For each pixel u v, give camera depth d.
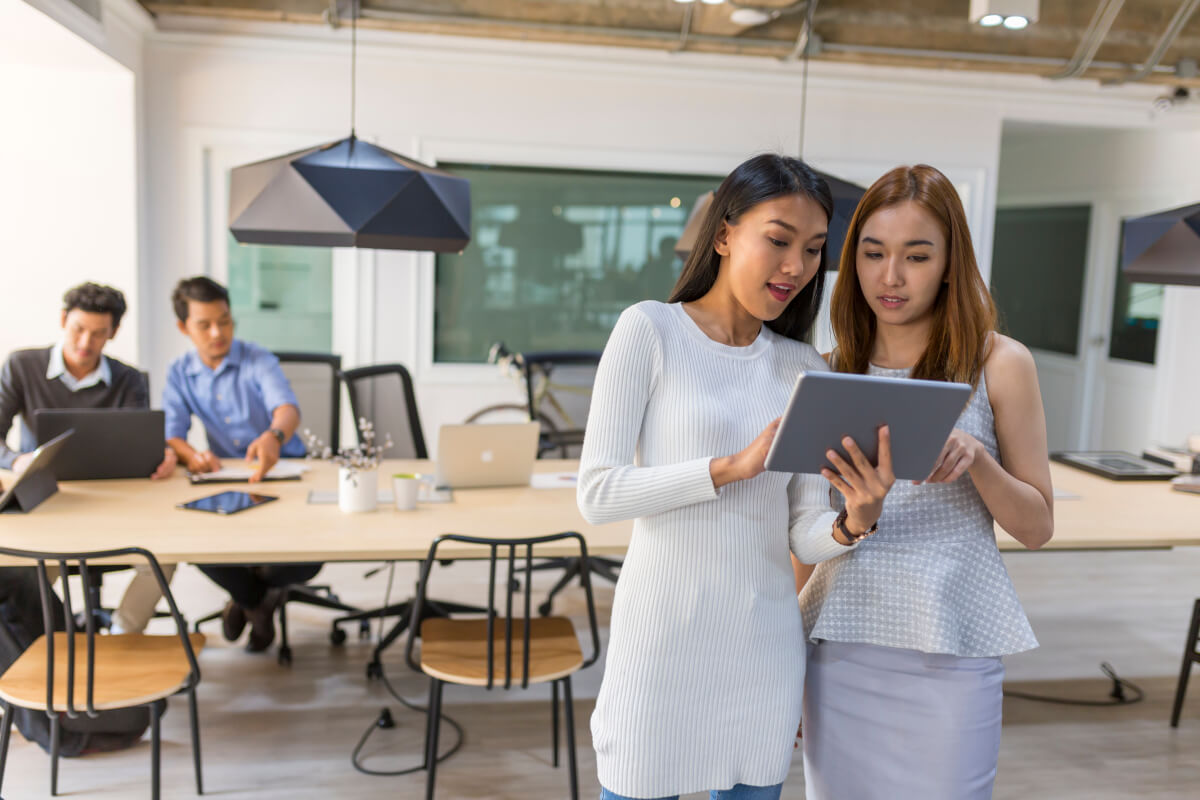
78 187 4.82
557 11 4.71
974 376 1.50
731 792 1.55
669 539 1.44
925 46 4.90
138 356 4.97
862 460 1.26
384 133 5.26
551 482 3.30
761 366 1.51
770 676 1.48
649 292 5.79
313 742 2.91
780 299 1.42
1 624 2.62
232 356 3.68
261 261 5.36
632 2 4.68
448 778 2.73
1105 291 6.86
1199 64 5.13
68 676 2.23
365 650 3.62
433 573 4.56
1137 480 3.54
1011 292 7.81
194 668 2.37
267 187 2.70
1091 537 2.74
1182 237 3.25
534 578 4.57
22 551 2.17
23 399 3.38
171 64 5.04
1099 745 3.05
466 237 2.86
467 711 3.16
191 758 2.80
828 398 1.21
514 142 5.38
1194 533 2.81
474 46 5.22
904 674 1.53
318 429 4.16
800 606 1.67
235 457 3.71
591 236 5.70
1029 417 1.51
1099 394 6.95
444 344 5.69
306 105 5.18
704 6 4.62
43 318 4.86
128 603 3.00
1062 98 5.77
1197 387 6.21
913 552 1.52
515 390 5.67
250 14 4.79
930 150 5.70
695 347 1.46
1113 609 4.38
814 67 5.52
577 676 3.46
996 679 1.54
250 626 3.78
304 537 2.58
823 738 1.61
